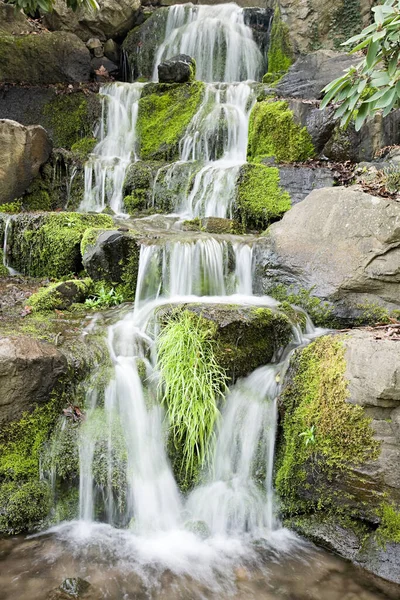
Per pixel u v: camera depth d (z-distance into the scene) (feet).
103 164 26.99
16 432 12.76
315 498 12.50
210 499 13.10
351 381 11.99
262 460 13.39
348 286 16.12
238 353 14.57
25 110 30.86
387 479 11.26
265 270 18.11
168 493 13.10
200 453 13.29
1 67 31.60
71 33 34.91
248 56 36.19
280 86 28.84
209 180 23.88
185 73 31.32
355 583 10.84
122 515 12.65
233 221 21.65
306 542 12.30
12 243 21.88
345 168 22.95
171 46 37.70
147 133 30.19
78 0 28.99
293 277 17.42
